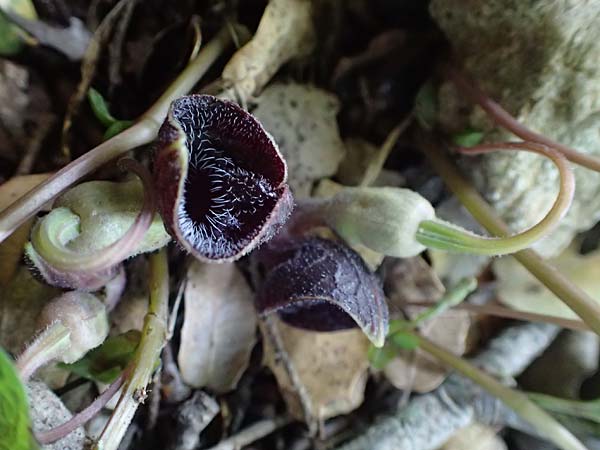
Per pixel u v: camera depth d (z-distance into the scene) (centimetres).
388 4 11
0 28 9
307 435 10
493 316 12
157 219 7
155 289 8
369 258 10
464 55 10
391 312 11
